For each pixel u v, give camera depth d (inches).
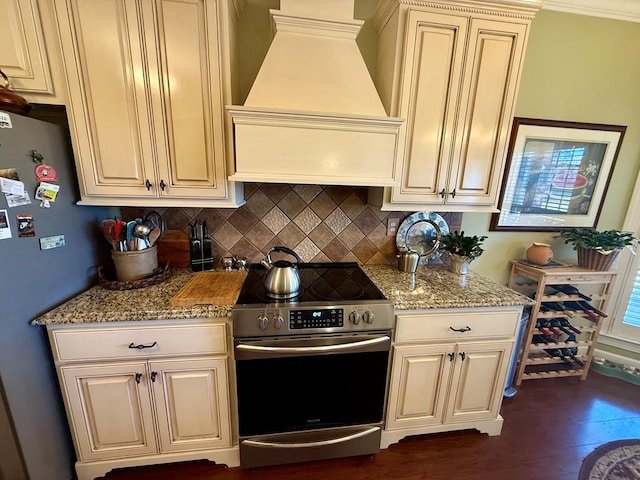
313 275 65.2
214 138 51.8
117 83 47.4
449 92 55.9
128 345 46.7
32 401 43.0
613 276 77.4
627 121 79.1
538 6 53.0
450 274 69.0
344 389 52.6
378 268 72.3
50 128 45.8
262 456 53.4
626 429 66.9
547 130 75.4
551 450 61.0
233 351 49.4
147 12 45.7
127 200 52.7
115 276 59.8
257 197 68.1
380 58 62.7
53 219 46.4
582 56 73.7
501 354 58.7
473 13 53.0
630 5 70.9
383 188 59.9
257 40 62.6
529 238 84.4
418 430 60.5
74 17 44.4
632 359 88.3
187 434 52.6
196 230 64.3
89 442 49.9
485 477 55.2
